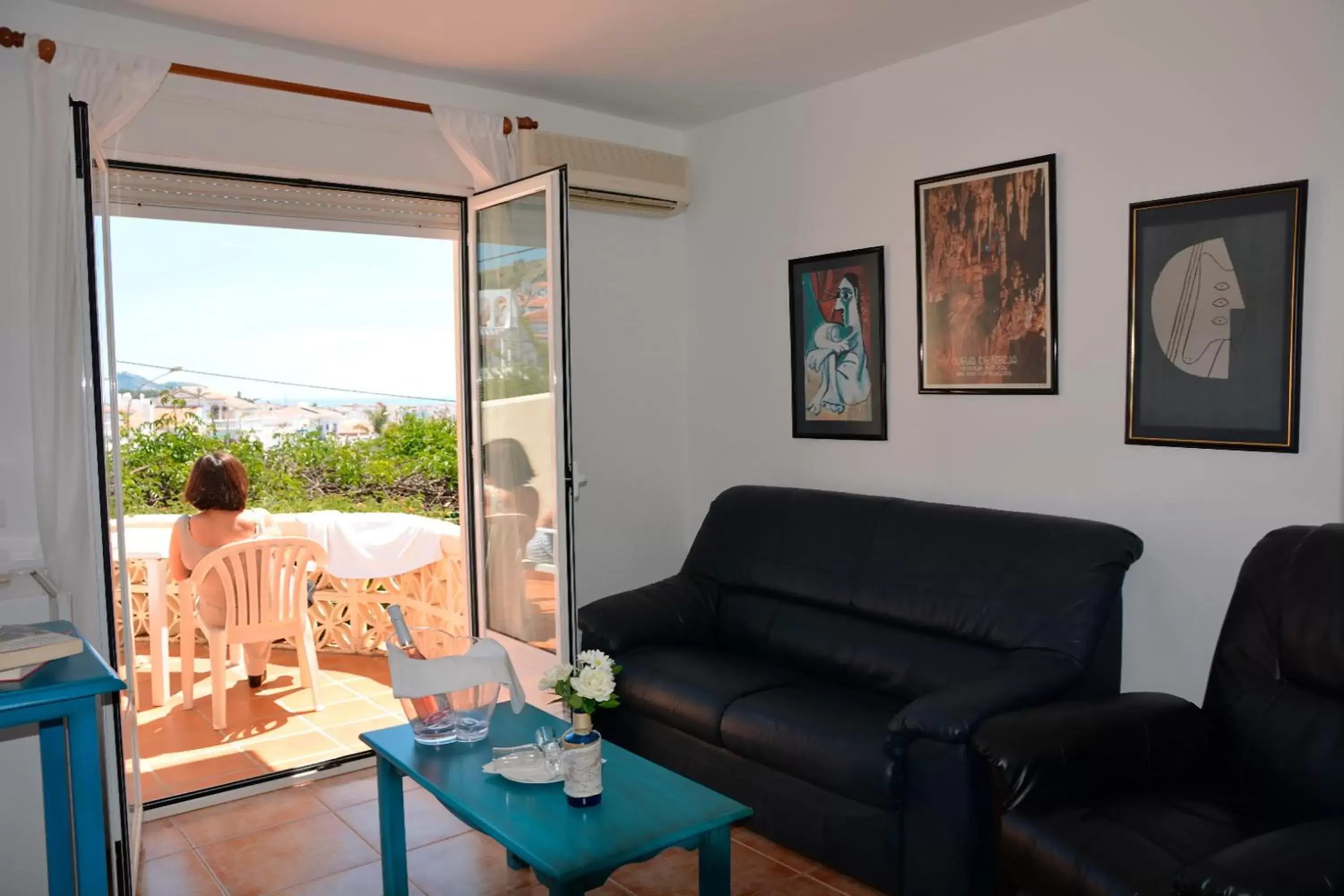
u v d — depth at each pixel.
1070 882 1.99
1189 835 2.02
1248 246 2.74
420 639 2.81
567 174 3.41
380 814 2.60
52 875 1.99
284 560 4.14
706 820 2.09
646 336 4.52
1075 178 3.14
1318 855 1.70
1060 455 3.22
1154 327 2.95
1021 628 2.83
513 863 2.82
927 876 2.47
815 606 3.46
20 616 2.38
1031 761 2.18
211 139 3.25
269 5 2.97
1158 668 3.00
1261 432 2.73
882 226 3.74
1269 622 2.36
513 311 3.74
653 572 4.59
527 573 3.79
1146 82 2.95
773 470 4.26
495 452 3.94
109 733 2.56
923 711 2.46
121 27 3.07
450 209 3.96
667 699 3.20
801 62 3.62
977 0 3.03
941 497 3.60
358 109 3.56
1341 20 2.55
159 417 5.75
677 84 3.87
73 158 2.51
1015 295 3.30
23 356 2.87
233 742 3.89
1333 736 2.11
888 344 3.74
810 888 2.71
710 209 4.47
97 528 2.56
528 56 3.51
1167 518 2.96
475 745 2.52
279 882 2.79
